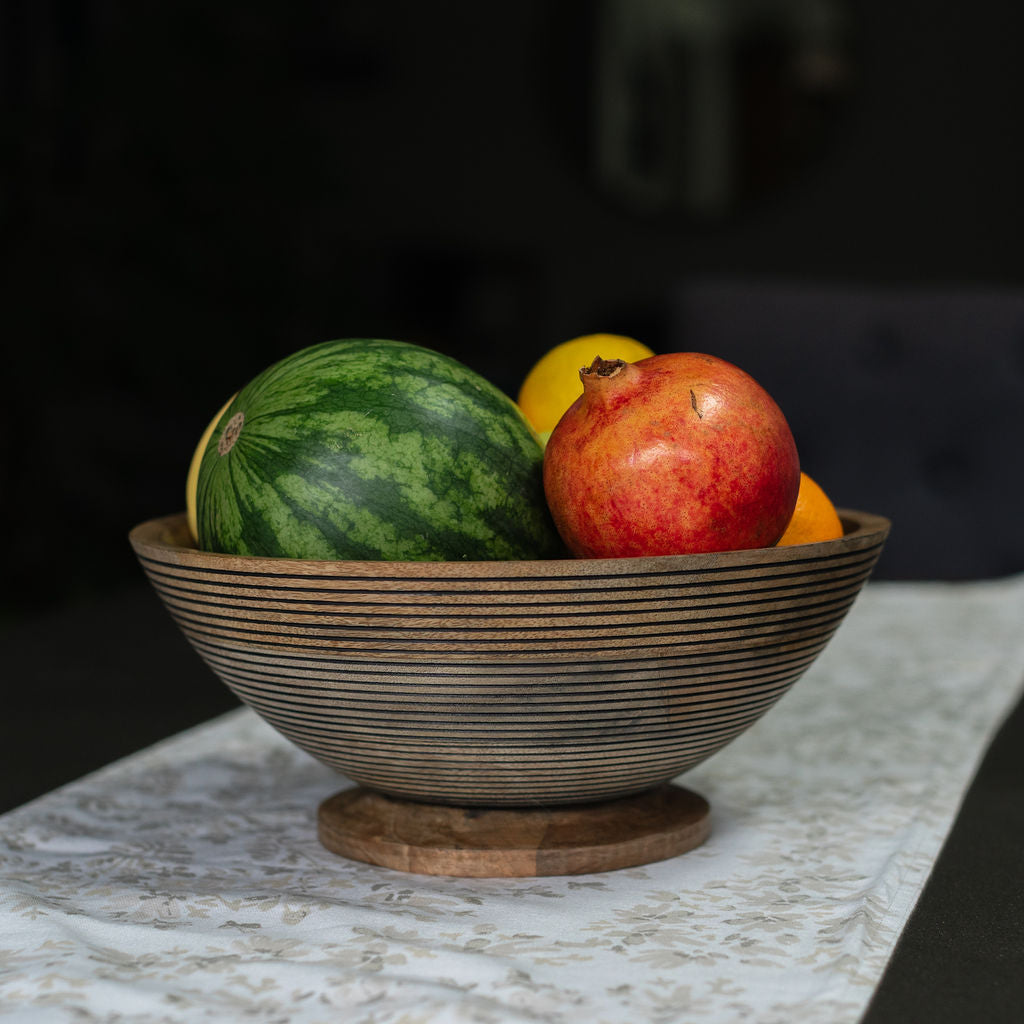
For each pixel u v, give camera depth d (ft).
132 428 11.10
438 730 1.56
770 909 1.53
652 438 1.57
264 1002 1.23
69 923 1.47
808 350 5.33
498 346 15.07
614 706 1.53
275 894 1.57
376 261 15.02
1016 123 14.10
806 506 1.90
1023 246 14.28
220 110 12.13
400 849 1.72
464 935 1.44
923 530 5.28
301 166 12.91
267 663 1.57
